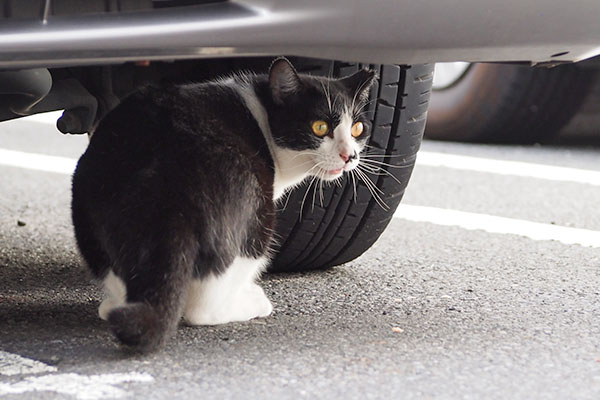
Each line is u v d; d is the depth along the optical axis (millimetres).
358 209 4453
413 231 5863
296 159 3850
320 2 3324
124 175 3439
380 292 4422
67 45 3143
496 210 6508
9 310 3971
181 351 3438
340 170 3859
